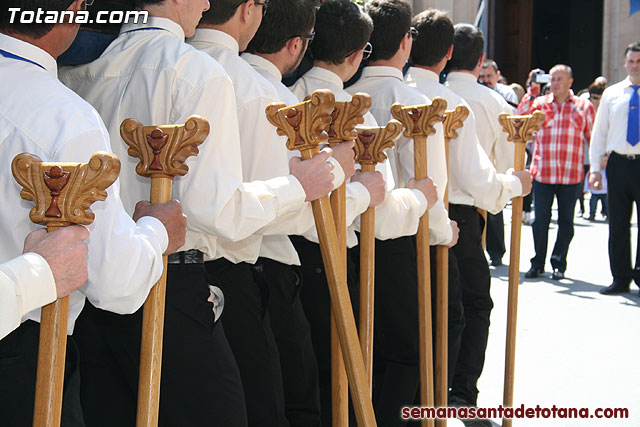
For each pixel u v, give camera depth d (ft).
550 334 16.75
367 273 8.40
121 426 6.69
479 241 12.09
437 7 37.32
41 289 4.61
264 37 8.59
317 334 9.73
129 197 6.93
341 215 7.66
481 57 13.37
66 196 4.74
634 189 20.56
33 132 5.18
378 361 10.75
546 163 22.67
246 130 7.57
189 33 7.14
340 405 8.00
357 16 9.41
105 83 6.91
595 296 20.63
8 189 5.24
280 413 7.97
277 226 7.73
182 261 6.70
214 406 6.57
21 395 5.30
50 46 5.64
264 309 7.91
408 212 9.03
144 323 5.95
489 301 12.26
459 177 11.28
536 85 26.18
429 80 11.53
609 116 21.11
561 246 22.84
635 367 14.47
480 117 13.24
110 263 5.23
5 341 5.29
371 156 8.36
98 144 5.28
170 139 5.94
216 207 6.26
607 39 58.18
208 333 6.71
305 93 9.52
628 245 20.80
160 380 6.23
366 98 7.48
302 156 7.19
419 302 9.45
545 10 95.14
